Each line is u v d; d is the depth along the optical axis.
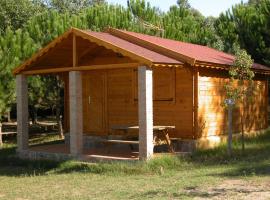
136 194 10.17
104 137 17.95
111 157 14.62
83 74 18.47
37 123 27.77
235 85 16.73
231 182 10.82
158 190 10.41
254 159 14.26
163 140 15.34
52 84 22.28
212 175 11.90
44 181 12.84
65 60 17.39
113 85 17.75
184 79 15.93
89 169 14.03
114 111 17.73
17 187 12.17
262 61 23.45
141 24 24.73
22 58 20.61
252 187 10.16
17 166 16.14
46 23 22.66
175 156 14.25
